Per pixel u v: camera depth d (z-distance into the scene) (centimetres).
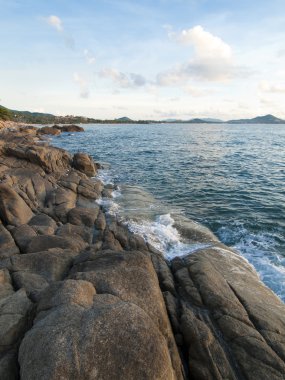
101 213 1770
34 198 1872
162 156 4644
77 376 508
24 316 716
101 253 1032
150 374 527
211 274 1001
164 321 710
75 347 542
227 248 1409
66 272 1028
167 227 1642
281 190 2570
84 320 598
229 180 2966
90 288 747
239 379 652
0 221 1458
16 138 4984
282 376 649
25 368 539
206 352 694
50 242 1259
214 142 7294
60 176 2492
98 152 5112
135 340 563
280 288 1111
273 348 711
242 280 1040
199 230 1617
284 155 4847
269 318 806
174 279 1012
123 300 731
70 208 1798
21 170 2212
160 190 2586
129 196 2275
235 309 826
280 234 1633
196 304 860
